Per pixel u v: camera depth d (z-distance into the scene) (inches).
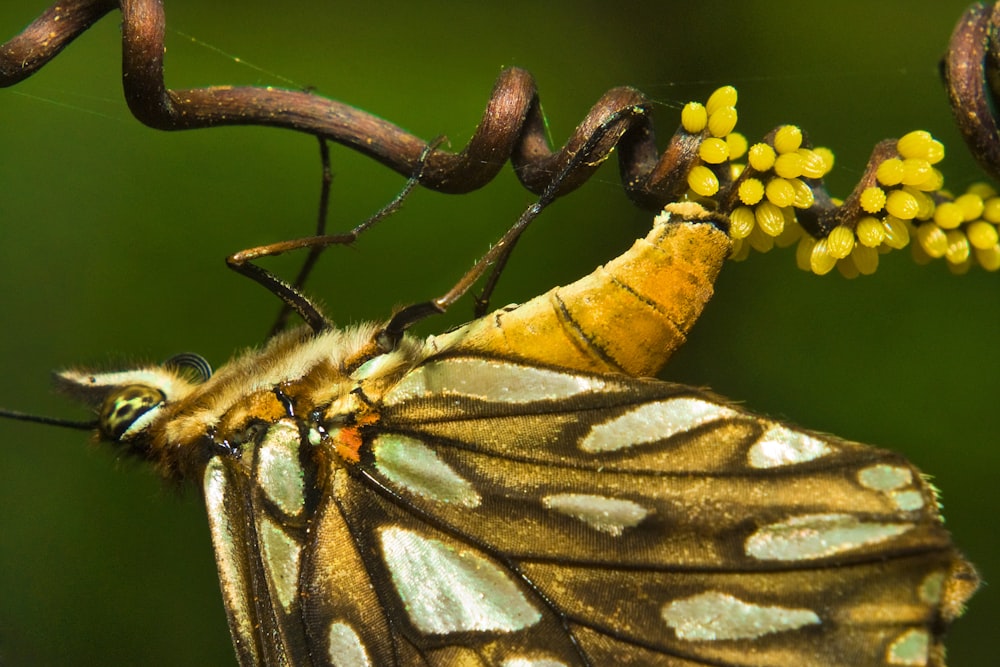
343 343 7.5
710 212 7.4
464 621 7.4
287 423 7.5
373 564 7.4
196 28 8.7
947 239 7.5
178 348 8.7
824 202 7.5
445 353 7.5
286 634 7.5
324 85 8.7
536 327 7.4
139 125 8.7
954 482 8.5
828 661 7.2
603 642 7.3
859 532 7.2
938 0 8.6
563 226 8.7
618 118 7.5
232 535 7.5
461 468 7.4
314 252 8.0
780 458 7.3
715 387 8.6
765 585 7.3
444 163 7.6
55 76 8.7
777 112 8.6
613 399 7.4
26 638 8.8
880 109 8.6
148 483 8.8
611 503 7.4
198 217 8.7
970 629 8.4
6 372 8.7
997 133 7.5
